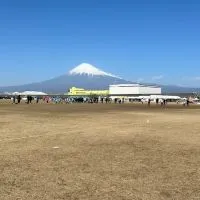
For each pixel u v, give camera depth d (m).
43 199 10.89
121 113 61.91
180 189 12.10
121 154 18.73
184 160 17.17
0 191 11.65
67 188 12.09
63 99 177.00
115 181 13.06
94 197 11.16
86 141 23.84
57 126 34.94
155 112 67.06
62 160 16.91
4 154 18.44
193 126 35.81
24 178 13.34
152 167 15.52
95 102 159.12
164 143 23.09
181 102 177.12
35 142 23.25
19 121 40.62
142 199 11.01
